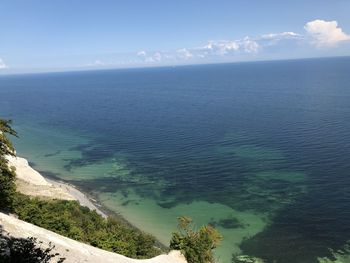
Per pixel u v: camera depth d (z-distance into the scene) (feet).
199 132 390.83
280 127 387.14
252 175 254.68
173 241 143.23
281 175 250.37
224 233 185.57
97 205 221.46
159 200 228.22
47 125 484.33
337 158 269.85
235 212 206.90
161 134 393.50
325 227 182.91
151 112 567.59
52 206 155.02
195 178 257.75
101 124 475.31
